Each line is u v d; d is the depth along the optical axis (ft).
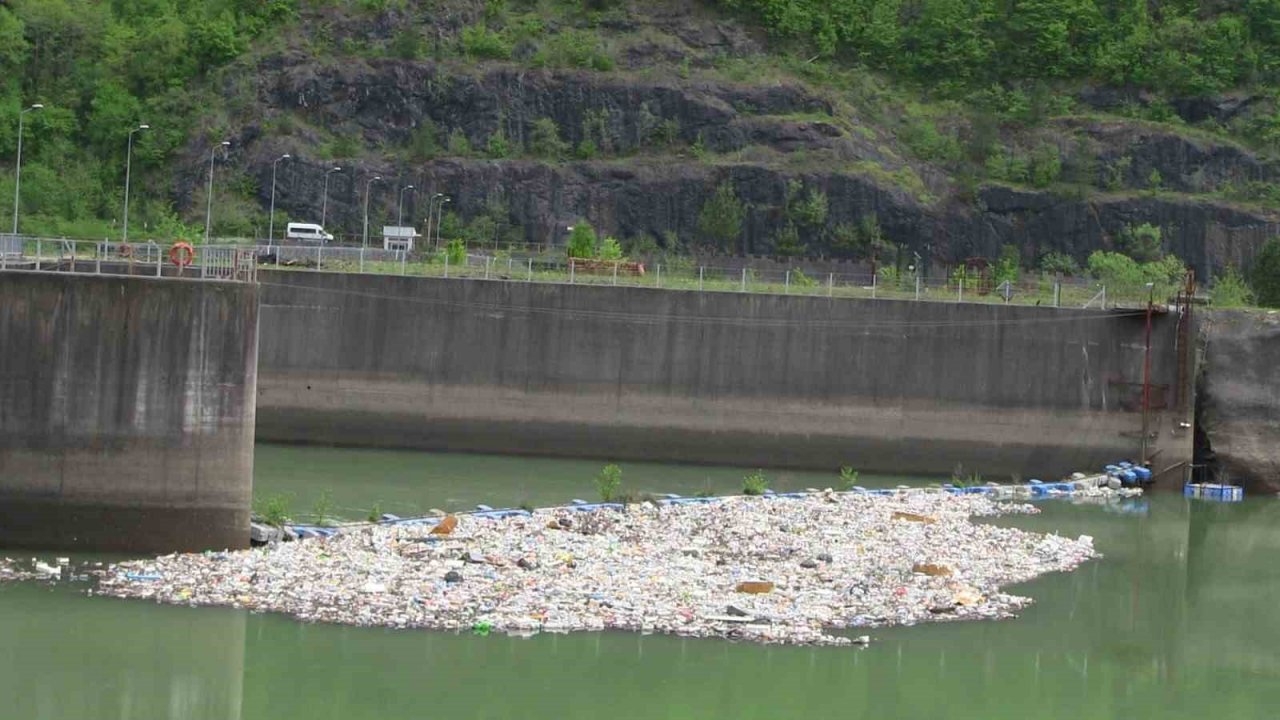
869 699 129.08
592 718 120.88
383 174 441.27
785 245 434.71
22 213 417.90
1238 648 156.25
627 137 458.50
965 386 269.03
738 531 184.34
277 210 436.35
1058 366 268.82
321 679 127.13
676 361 269.03
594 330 269.03
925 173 460.55
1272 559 202.28
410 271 298.76
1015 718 128.26
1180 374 265.34
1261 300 344.28
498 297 268.62
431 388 268.82
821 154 450.30
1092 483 259.39
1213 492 258.37
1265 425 265.95
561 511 194.08
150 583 148.87
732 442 269.23
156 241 362.53
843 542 182.19
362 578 152.56
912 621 151.64
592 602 148.15
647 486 234.38
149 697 122.62
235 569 153.69
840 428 269.03
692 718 121.90
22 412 156.97
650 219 438.81
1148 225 439.63
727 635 141.90
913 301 268.82
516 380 269.03
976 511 222.89
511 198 440.45
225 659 130.21
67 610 140.46
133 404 157.79
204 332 158.81
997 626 154.10
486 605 145.89
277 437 268.21
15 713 117.70
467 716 120.67
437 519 184.96
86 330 156.87
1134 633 158.30
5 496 157.28
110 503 158.10
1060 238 448.24
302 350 267.80
